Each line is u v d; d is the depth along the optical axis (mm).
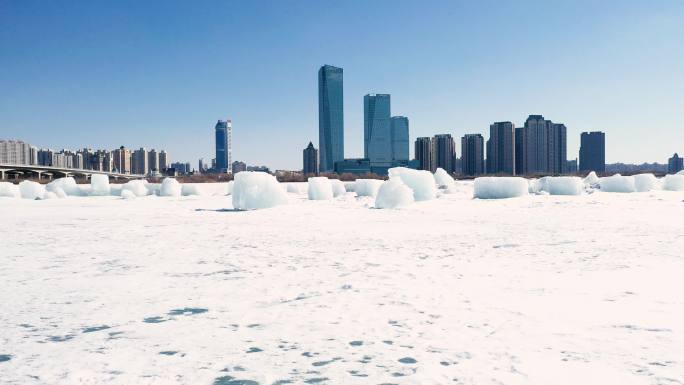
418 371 4797
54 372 4938
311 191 39781
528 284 8516
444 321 6434
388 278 9328
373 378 4672
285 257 12086
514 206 30203
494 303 7270
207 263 11312
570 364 4855
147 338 6008
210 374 4852
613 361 4910
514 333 5863
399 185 30688
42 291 8602
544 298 7492
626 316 6445
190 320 6762
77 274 10117
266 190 30938
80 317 6965
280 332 6168
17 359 5324
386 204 30234
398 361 5094
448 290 8203
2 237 16609
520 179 39875
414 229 18172
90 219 23953
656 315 6469
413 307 7164
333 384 4559
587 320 6305
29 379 4766
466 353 5250
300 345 5668
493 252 12352
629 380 4434
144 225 20766
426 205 31828
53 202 40719
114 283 9211
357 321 6547
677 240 13891
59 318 6918
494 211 26625
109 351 5555
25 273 10250
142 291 8539
